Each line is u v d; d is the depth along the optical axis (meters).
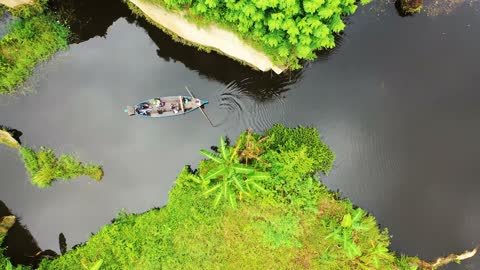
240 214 12.55
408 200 13.36
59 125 13.99
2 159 13.50
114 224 12.69
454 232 13.12
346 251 12.01
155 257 12.05
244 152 12.01
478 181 13.50
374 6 14.84
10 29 14.17
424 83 14.35
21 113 14.00
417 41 14.70
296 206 12.61
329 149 13.66
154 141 13.95
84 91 14.36
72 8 14.93
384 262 12.39
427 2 14.91
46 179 13.13
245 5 11.04
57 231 13.19
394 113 14.08
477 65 14.52
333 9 11.04
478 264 12.94
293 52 12.98
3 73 13.73
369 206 13.32
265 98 14.32
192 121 14.12
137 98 14.34
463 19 14.88
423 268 12.71
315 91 14.30
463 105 14.16
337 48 14.49
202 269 12.02
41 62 14.20
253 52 13.41
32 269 12.59
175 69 14.80
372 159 13.66
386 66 14.48
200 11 12.34
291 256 12.22
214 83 14.57
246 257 12.16
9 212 13.29
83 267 12.09
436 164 13.66
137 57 14.91
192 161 13.77
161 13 13.67
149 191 13.49
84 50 14.79
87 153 13.73
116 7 14.92
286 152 12.70
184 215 12.54
